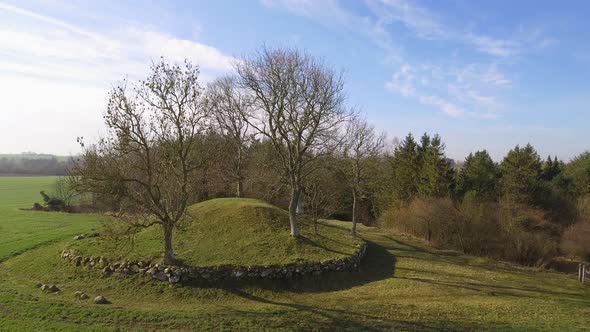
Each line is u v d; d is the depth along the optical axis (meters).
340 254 27.22
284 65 28.78
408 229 46.03
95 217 45.56
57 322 17.25
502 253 41.34
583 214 48.06
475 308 21.12
